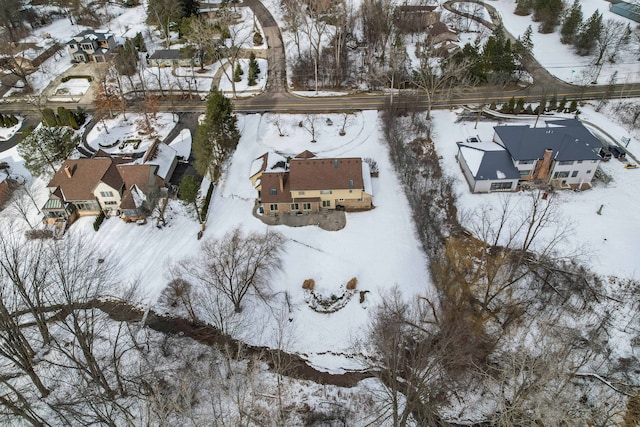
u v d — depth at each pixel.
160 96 100.88
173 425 47.78
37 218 73.06
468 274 59.53
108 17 129.50
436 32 110.75
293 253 65.88
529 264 60.75
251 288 61.47
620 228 64.94
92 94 103.00
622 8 117.88
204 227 70.25
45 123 91.56
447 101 94.25
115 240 69.00
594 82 97.06
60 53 117.19
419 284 60.94
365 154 82.75
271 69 107.56
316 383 53.25
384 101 96.38
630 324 55.28
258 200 74.38
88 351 46.66
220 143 80.50
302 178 69.88
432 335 52.00
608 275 59.44
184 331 58.12
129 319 59.53
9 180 77.62
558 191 71.38
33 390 51.38
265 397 51.22
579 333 54.66
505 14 126.25
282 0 128.38
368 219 70.44
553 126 75.62
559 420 39.34
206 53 110.94
